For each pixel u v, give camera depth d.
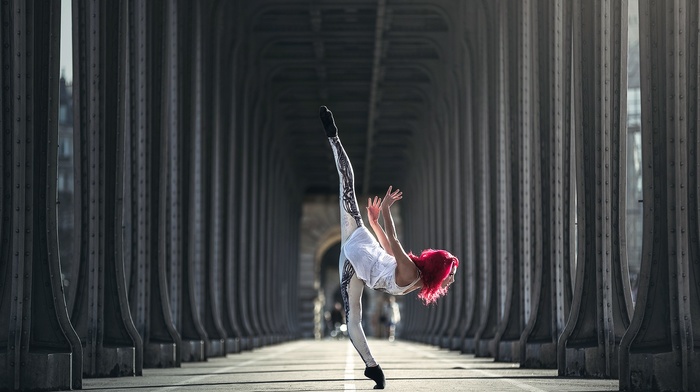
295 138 59.81
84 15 14.44
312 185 78.25
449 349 32.19
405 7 35.34
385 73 46.66
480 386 11.42
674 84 10.95
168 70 18.44
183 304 21.83
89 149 14.55
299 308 78.69
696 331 10.55
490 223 24.52
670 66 10.97
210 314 25.47
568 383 12.14
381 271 9.57
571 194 16.05
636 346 10.80
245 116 35.91
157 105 18.27
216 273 30.39
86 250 14.66
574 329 14.15
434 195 46.50
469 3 30.55
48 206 11.61
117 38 14.91
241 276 34.75
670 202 10.82
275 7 36.03
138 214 17.78
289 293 66.88
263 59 43.00
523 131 20.84
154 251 18.17
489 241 24.36
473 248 28.44
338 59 42.69
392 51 42.47
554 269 17.27
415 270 9.52
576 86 14.47
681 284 10.64
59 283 11.59
